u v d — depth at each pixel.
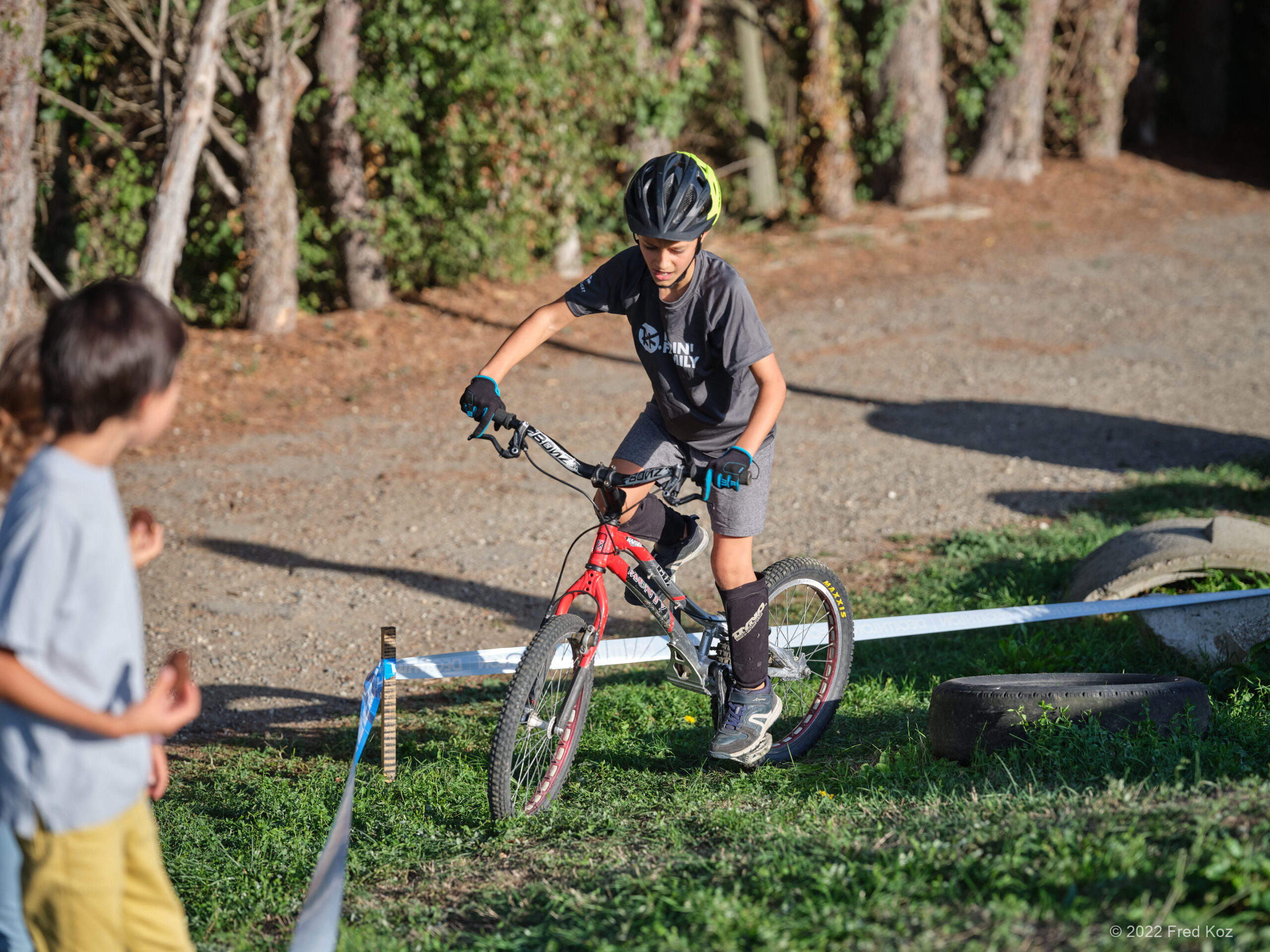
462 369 11.74
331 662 5.91
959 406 10.48
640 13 14.84
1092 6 20.06
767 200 18.05
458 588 6.83
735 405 3.74
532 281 14.69
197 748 5.00
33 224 9.95
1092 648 5.30
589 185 15.38
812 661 4.79
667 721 4.84
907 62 17.88
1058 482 8.44
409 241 13.16
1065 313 13.51
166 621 6.35
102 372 1.90
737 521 3.90
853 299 14.45
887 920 2.45
